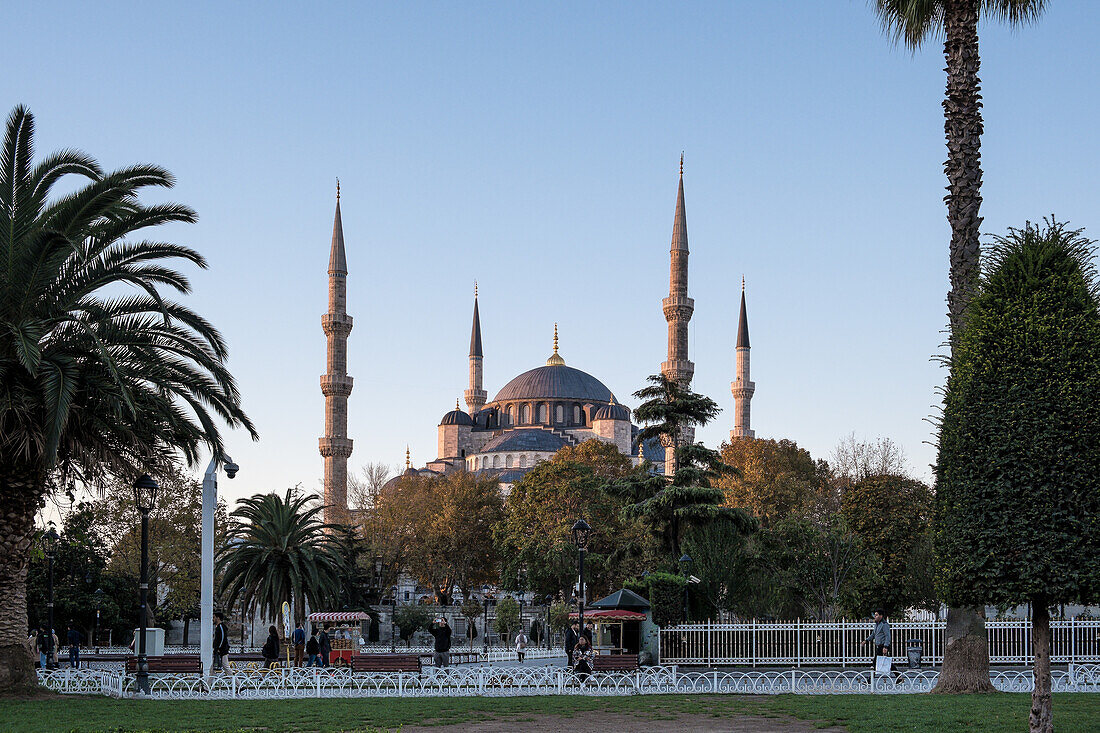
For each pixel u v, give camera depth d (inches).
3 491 1221.7
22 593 1243.8
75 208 1214.9
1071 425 833.5
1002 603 852.6
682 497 2155.5
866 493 2615.7
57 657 2396.7
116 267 1250.6
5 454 1213.1
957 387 898.1
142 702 1213.7
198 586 3132.4
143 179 1294.3
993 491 845.2
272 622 2332.7
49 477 1352.1
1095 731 870.4
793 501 4202.8
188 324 1285.7
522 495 4771.2
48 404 1109.1
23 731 940.6
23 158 1224.8
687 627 1694.1
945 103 1238.9
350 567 4042.8
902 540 2524.6
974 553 850.8
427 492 5733.3
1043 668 826.2
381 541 5007.4
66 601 3196.4
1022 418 840.3
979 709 1007.0
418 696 1279.5
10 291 1180.5
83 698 1247.5
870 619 2474.2
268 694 1293.1
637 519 2292.1
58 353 1217.4
